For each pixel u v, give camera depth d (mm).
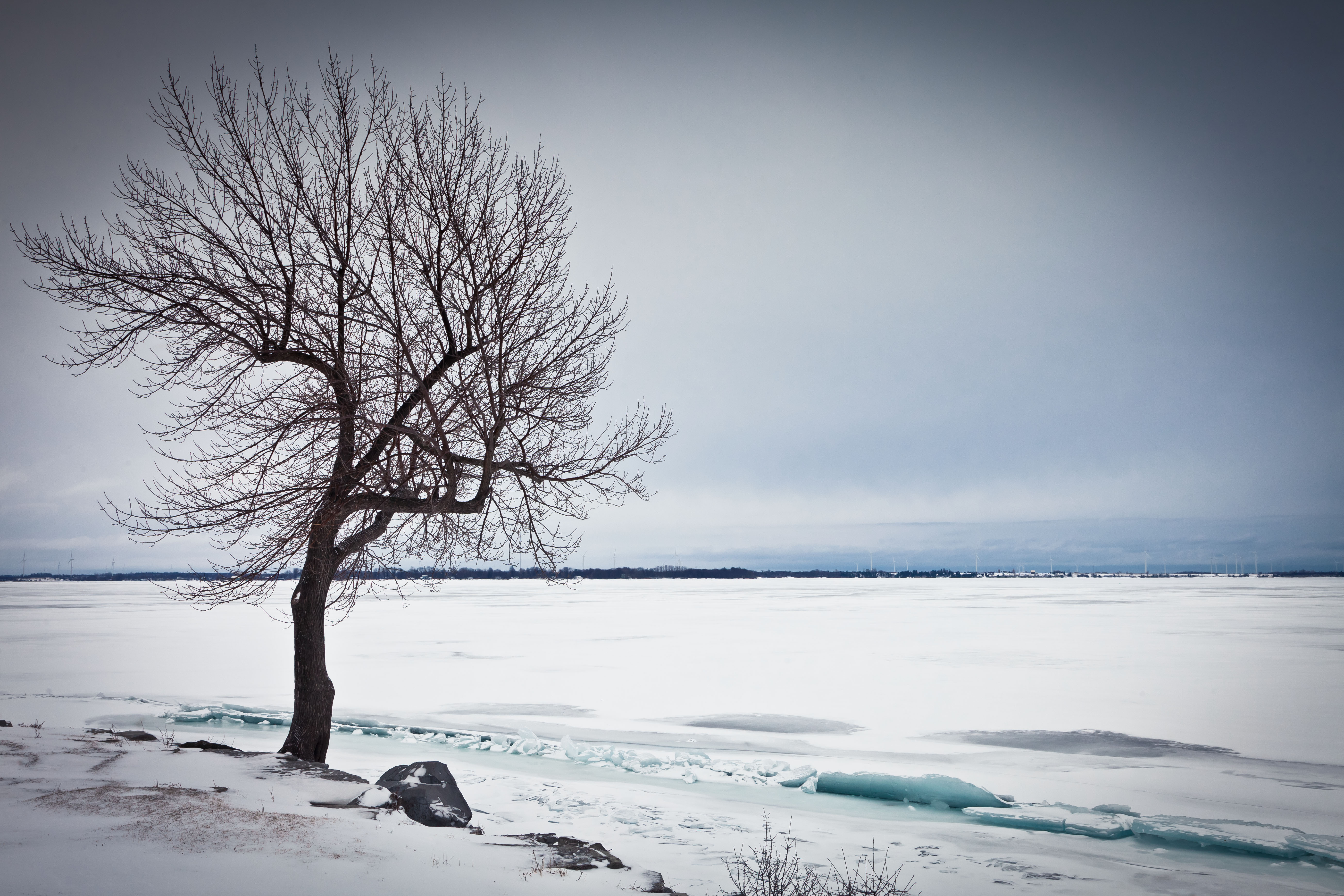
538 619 60562
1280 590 124562
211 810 7688
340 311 11586
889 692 25625
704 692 25594
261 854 6480
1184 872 9789
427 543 11875
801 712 22266
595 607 78688
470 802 12344
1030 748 17859
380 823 7961
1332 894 9031
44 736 11594
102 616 62438
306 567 11766
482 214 11906
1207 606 72875
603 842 10281
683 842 10422
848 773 14250
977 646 37906
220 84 11539
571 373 12383
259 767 10117
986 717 21484
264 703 22109
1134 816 12297
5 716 19406
